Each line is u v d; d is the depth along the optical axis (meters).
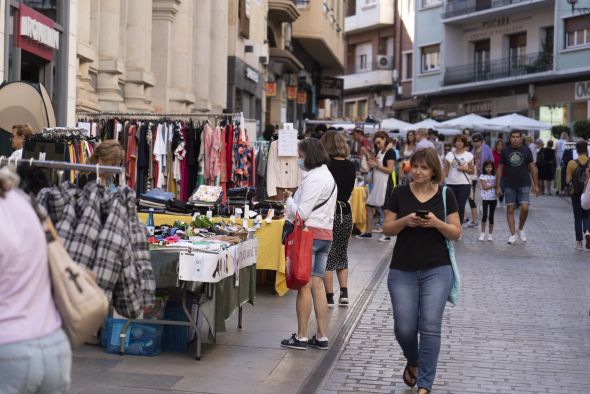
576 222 18.52
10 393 4.18
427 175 7.48
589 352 9.56
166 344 9.01
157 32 22.52
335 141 10.91
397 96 71.56
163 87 22.52
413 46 64.69
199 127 15.49
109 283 5.36
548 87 53.00
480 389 8.04
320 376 8.27
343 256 11.48
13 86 10.79
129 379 7.82
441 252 7.46
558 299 12.70
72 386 7.50
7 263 4.16
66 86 16.25
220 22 26.94
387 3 72.94
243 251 9.89
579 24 50.25
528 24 54.78
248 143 16.39
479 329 10.56
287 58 37.72
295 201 9.14
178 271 8.41
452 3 59.75
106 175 8.15
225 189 15.75
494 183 19.61
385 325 10.67
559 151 37.00
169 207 11.95
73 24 16.50
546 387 8.16
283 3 35.75
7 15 13.63
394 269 7.57
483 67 58.28
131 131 15.09
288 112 44.25
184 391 7.51
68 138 11.10
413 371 7.86
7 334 4.14
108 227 5.36
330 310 11.42
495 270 15.34
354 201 20.17
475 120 39.56
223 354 8.94
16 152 10.55
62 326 4.36
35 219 4.30
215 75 26.97
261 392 7.61
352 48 79.12
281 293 12.43
